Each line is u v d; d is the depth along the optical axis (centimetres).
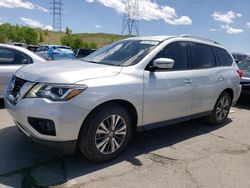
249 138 569
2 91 649
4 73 641
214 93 581
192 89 515
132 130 447
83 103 365
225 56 638
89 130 381
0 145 447
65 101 356
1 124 546
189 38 546
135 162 423
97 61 476
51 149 376
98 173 383
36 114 358
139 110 431
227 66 633
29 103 365
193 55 537
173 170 408
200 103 547
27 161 402
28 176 364
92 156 395
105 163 411
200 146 507
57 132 357
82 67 411
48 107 354
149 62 450
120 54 477
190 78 511
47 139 363
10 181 351
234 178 399
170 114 486
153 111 452
